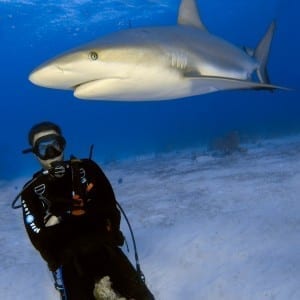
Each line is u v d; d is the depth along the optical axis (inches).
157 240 176.7
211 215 202.1
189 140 972.6
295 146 449.4
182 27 130.3
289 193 222.7
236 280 127.6
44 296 138.8
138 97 103.8
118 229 81.0
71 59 81.5
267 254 142.7
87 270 73.6
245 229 172.4
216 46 138.3
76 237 74.9
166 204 241.8
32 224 75.8
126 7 1093.8
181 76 108.8
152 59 97.4
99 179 80.4
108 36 99.5
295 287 117.0
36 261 175.2
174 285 132.5
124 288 74.2
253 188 248.5
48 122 79.6
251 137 700.7
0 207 319.3
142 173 408.2
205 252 154.3
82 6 1034.1
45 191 76.8
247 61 159.6
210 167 371.9
